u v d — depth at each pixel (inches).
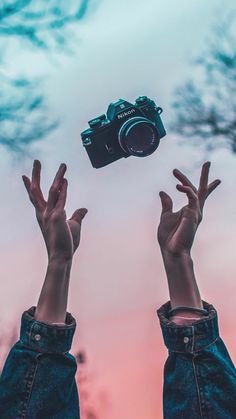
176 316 55.7
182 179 60.8
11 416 50.6
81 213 61.1
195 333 53.8
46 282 54.1
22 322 53.4
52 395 51.1
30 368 51.4
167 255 57.7
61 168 58.1
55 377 51.4
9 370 51.6
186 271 56.9
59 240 55.2
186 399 52.7
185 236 57.1
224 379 52.8
